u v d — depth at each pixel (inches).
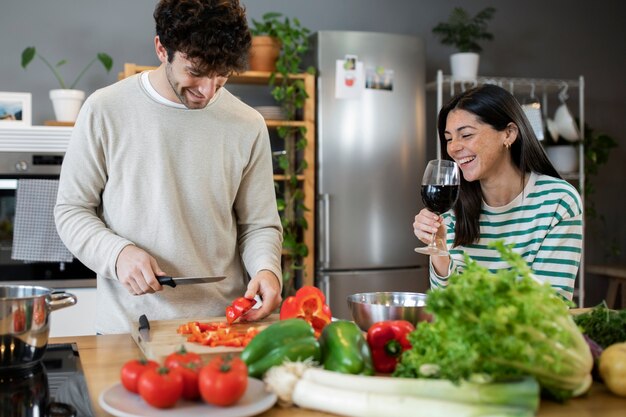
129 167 74.6
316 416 44.6
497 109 77.5
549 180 80.4
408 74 163.8
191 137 76.0
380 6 183.3
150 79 75.5
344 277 158.9
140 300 75.1
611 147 187.6
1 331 54.3
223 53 64.6
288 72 157.9
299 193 158.1
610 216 204.1
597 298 201.2
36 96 161.3
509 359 42.2
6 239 132.6
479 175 79.1
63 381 53.4
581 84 178.2
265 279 72.4
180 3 64.2
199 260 76.8
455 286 42.7
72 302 59.8
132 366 46.2
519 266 45.2
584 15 200.8
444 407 41.1
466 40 178.4
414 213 164.2
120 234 75.0
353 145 159.6
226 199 78.2
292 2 176.9
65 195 74.8
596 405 46.6
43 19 161.5
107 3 165.3
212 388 43.2
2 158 132.6
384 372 52.4
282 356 48.7
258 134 79.7
